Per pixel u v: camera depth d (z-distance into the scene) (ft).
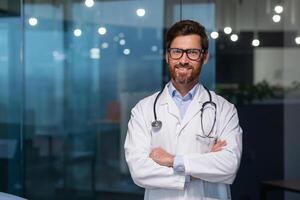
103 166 20.94
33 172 19.07
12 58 16.37
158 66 20.29
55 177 20.04
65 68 21.52
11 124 16.22
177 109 6.22
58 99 21.40
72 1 21.17
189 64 5.90
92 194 19.97
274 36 13.70
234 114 6.40
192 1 13.01
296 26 13.48
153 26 19.75
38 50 20.06
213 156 5.90
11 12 15.92
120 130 21.52
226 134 6.18
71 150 21.24
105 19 21.15
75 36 21.49
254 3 13.47
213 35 13.24
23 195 16.07
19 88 16.69
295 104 13.92
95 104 21.83
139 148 6.18
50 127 20.77
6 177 15.17
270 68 13.97
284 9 13.43
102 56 21.71
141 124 6.34
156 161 5.99
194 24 5.99
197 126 6.15
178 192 6.05
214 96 6.41
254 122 14.02
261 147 13.87
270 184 12.28
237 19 13.48
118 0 20.61
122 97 21.58
